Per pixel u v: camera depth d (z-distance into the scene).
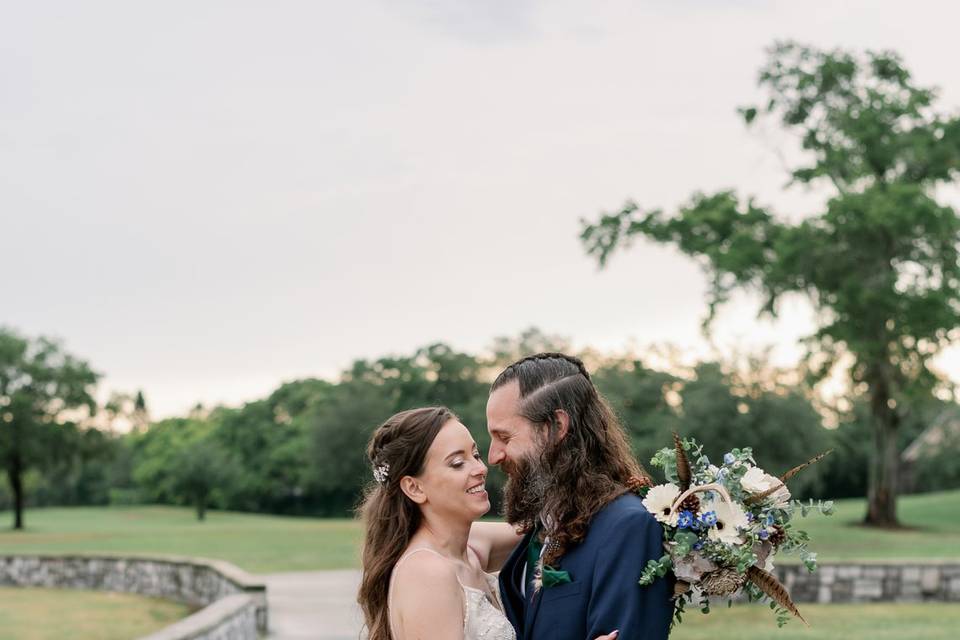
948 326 34.34
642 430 38.44
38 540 41.62
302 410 89.44
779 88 36.53
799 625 14.33
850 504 54.25
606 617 3.38
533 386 3.74
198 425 101.38
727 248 35.94
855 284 34.66
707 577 3.45
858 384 38.62
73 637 16.66
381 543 3.90
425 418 3.90
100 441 63.88
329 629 14.58
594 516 3.56
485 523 4.34
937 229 33.50
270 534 39.88
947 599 17.31
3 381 60.88
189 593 21.08
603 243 37.06
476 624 3.73
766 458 35.91
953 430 61.09
